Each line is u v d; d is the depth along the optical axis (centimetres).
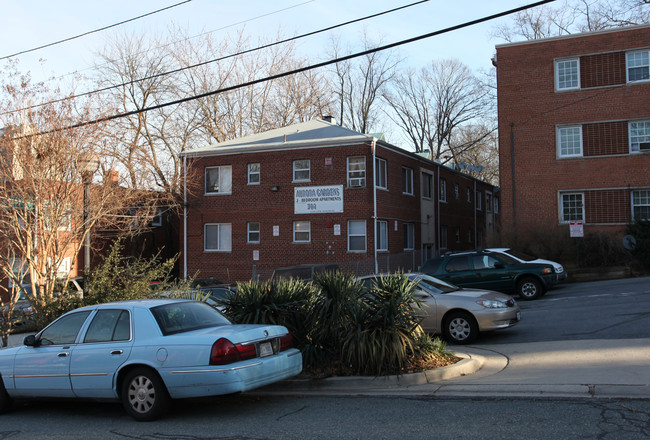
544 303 1619
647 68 2495
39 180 1453
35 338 793
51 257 1464
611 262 2309
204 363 670
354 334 866
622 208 2520
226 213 2791
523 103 2680
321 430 629
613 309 1372
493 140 5484
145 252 3353
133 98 3288
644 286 1798
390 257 2627
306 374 881
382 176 2689
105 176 2044
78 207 1579
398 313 873
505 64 2719
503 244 2484
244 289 942
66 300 1109
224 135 3722
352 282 935
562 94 2619
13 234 1547
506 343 1107
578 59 2600
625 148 2523
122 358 714
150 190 2661
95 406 829
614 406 646
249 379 676
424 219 3177
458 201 3866
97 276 1131
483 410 670
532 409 658
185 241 2861
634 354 884
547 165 2634
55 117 1591
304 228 2644
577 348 968
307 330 915
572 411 639
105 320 760
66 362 750
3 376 795
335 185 2583
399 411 693
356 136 2572
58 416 779
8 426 734
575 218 2600
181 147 3512
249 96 3872
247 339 700
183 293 1121
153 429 669
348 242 2558
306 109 4272
